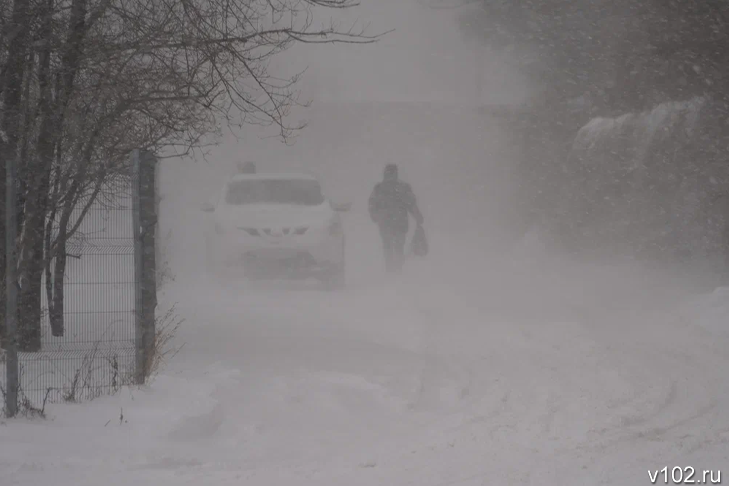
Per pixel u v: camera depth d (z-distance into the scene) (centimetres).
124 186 3681
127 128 3866
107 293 3559
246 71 3994
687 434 2781
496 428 2927
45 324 3828
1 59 3819
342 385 3634
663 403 3234
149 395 3241
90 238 3553
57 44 3753
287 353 4331
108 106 3803
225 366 3894
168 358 4038
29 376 3397
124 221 3588
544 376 3794
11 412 2925
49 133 3825
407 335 4975
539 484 2253
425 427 3027
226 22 3816
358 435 2934
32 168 3806
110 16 3803
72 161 3797
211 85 3841
